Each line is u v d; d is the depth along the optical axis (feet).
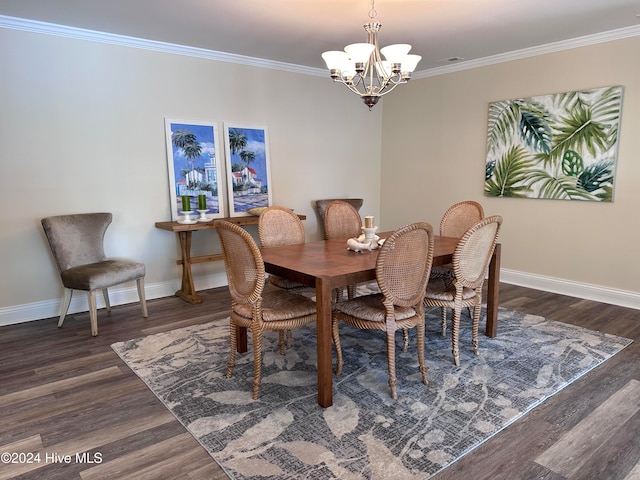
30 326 12.09
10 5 10.55
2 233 11.98
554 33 13.05
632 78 12.75
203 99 15.01
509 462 6.35
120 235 13.87
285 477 6.04
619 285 13.65
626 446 6.70
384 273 7.76
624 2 10.53
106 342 10.86
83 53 12.69
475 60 16.20
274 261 8.91
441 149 18.03
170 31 12.64
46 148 12.38
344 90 18.84
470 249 9.15
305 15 11.26
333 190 19.07
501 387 8.50
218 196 15.57
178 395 8.29
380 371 9.20
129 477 6.09
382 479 5.99
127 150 13.73
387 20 11.70
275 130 16.90
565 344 10.53
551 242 15.07
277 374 9.09
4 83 11.61
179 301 14.33
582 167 13.96
